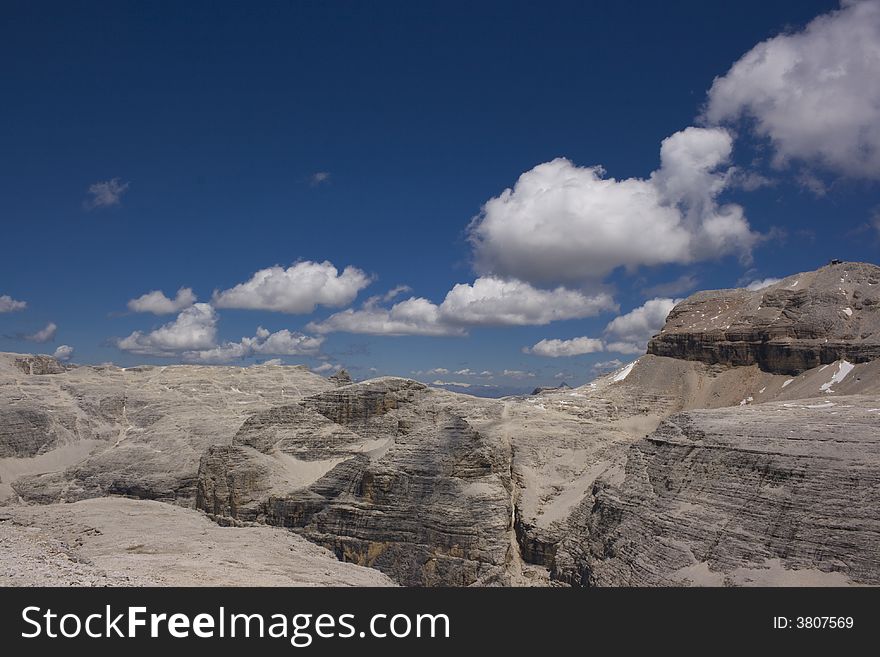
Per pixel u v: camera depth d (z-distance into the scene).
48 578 37.12
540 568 106.62
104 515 83.94
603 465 124.50
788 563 67.88
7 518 77.44
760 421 90.00
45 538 56.31
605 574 85.25
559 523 109.94
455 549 106.56
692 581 71.38
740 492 78.88
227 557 62.31
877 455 72.31
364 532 113.69
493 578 103.44
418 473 116.38
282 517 123.50
